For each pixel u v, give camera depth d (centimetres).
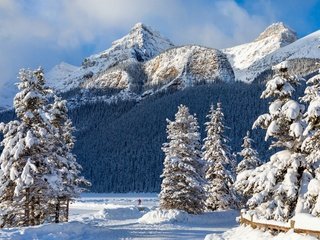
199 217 4309
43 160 3044
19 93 3052
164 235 2961
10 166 2944
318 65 2133
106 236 2745
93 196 13050
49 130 3106
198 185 4497
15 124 3041
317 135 2059
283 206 2181
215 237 2322
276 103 2288
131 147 19312
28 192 3005
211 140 5281
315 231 1736
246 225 2447
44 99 3114
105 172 17050
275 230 2097
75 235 2638
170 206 4534
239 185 2366
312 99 2088
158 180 15825
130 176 16250
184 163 4541
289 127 2258
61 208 3656
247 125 17938
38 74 3145
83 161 19075
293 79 2308
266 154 14600
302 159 2205
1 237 2314
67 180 3634
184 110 4800
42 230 2591
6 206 3033
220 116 5316
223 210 4875
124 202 8988
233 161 5347
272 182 2208
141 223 3991
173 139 4728
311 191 1989
